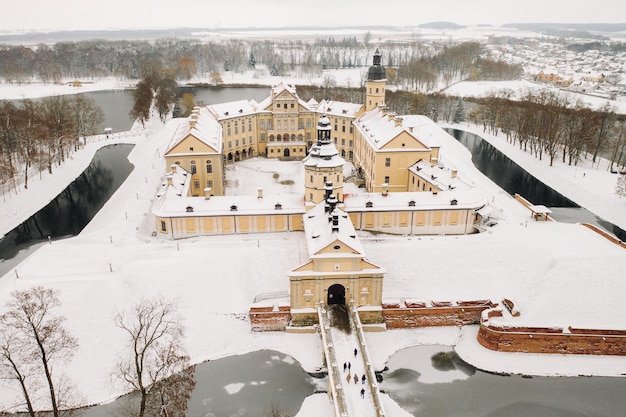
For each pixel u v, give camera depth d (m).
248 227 101.00
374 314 81.19
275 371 74.06
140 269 86.31
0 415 66.44
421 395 69.69
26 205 128.38
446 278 88.69
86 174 154.12
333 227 78.62
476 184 134.62
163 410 62.06
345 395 66.12
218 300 84.38
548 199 135.25
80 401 68.56
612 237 93.56
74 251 92.81
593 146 163.38
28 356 65.31
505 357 76.31
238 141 156.88
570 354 76.75
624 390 70.81
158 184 132.38
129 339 77.06
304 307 81.06
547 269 86.19
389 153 120.12
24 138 146.00
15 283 82.31
